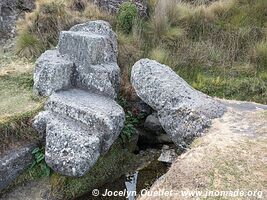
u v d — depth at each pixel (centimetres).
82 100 612
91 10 820
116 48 723
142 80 602
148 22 833
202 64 773
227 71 764
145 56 764
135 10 805
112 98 646
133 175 614
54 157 547
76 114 577
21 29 792
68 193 562
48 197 552
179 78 623
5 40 816
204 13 840
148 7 861
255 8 854
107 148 576
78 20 799
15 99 629
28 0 872
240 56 791
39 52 763
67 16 801
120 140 637
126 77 719
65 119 582
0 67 719
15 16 856
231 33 813
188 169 459
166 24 809
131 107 689
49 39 784
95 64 659
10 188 558
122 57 752
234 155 473
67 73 648
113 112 584
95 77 645
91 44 645
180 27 830
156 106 587
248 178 439
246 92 734
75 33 670
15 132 576
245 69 764
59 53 688
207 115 555
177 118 562
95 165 591
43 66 635
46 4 799
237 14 848
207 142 506
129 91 695
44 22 793
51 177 568
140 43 781
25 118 586
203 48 790
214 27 827
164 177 482
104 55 673
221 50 794
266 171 447
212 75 761
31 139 583
